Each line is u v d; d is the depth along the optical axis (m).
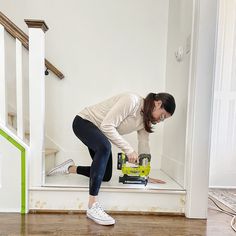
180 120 1.92
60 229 1.42
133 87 2.45
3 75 1.62
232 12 2.38
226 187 2.47
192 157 1.64
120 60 2.43
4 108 1.65
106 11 2.39
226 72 2.42
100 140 1.58
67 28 2.38
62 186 1.69
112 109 1.56
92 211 1.54
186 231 1.46
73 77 2.41
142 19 2.42
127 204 1.70
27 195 1.64
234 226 1.55
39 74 1.63
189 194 1.66
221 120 2.46
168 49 2.38
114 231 1.42
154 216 1.67
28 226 1.44
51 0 2.36
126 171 1.80
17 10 2.34
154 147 2.47
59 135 2.42
